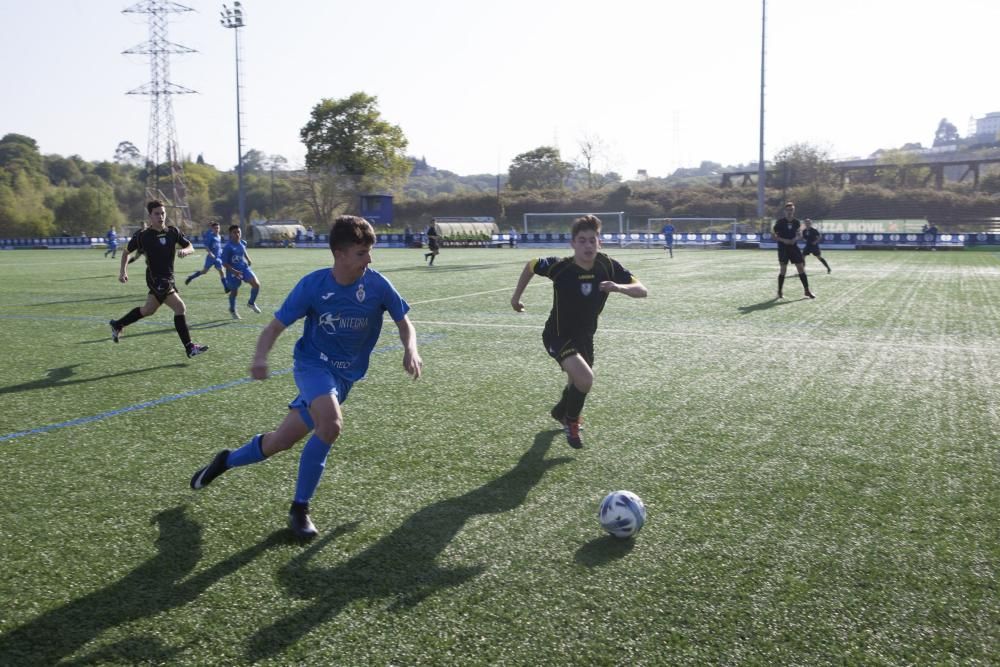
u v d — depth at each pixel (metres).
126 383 7.25
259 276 21.41
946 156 78.75
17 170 88.00
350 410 6.06
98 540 3.67
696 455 4.87
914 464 4.68
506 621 2.89
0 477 4.59
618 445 5.09
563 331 5.08
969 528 3.72
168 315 12.66
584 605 3.00
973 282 17.38
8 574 3.32
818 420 5.69
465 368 7.77
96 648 2.75
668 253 34.12
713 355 8.35
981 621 2.88
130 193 97.44
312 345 3.82
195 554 3.51
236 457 3.96
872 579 3.20
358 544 3.59
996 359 8.07
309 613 2.97
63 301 14.99
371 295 3.74
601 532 3.70
